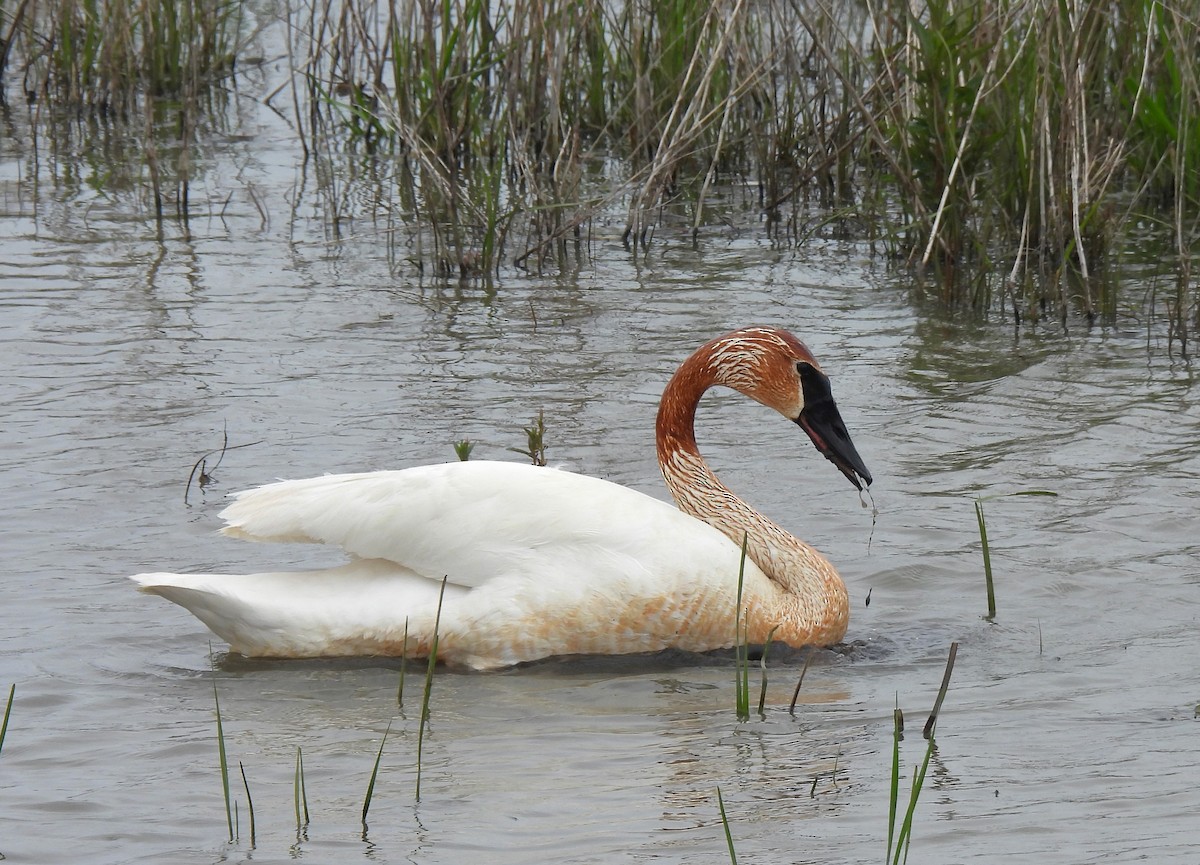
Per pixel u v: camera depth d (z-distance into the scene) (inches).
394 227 768.3
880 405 551.5
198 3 1011.3
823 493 480.4
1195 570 419.8
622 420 532.4
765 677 343.3
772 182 788.6
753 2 930.1
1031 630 388.8
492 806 290.0
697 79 853.2
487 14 845.8
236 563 426.9
